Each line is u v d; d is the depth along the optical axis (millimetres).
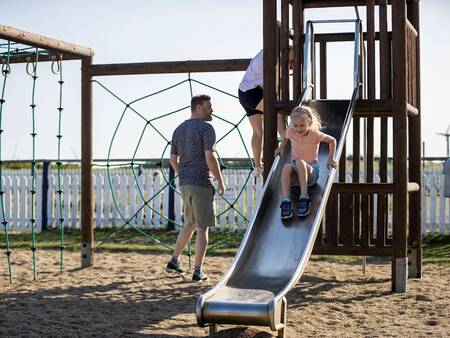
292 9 7965
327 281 8414
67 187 15195
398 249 7625
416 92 8859
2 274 9000
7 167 23234
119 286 8008
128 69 9695
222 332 5562
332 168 6844
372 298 7266
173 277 8680
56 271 9312
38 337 5504
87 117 9875
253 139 9047
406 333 5625
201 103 8312
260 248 6395
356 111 7941
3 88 8531
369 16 7688
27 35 8492
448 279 8578
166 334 5668
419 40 8836
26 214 15281
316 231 6051
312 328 5922
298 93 7875
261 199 6812
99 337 5543
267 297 5395
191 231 8555
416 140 8828
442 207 13344
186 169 8250
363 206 8156
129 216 14820
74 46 9469
